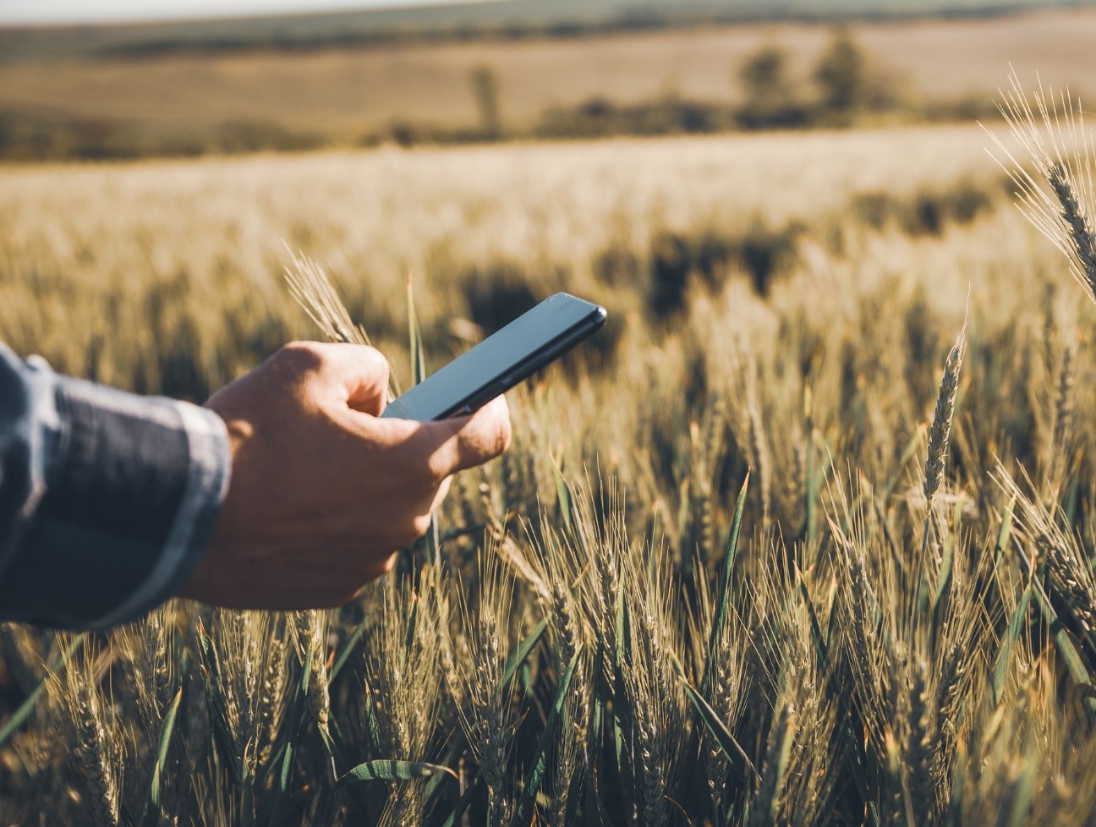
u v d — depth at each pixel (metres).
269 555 0.87
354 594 0.97
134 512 0.74
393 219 8.81
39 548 0.71
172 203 12.80
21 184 19.70
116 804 1.29
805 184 11.41
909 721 1.05
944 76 71.31
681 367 3.23
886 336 3.30
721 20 109.94
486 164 19.58
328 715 1.35
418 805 1.28
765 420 2.32
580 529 1.37
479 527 1.65
